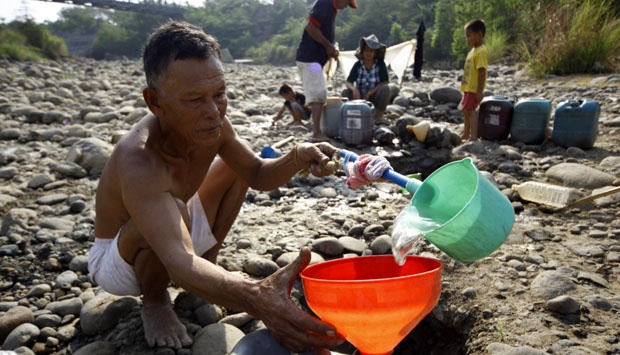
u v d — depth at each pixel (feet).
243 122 23.95
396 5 187.42
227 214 8.85
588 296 8.38
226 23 287.89
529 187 12.78
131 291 7.89
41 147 19.12
